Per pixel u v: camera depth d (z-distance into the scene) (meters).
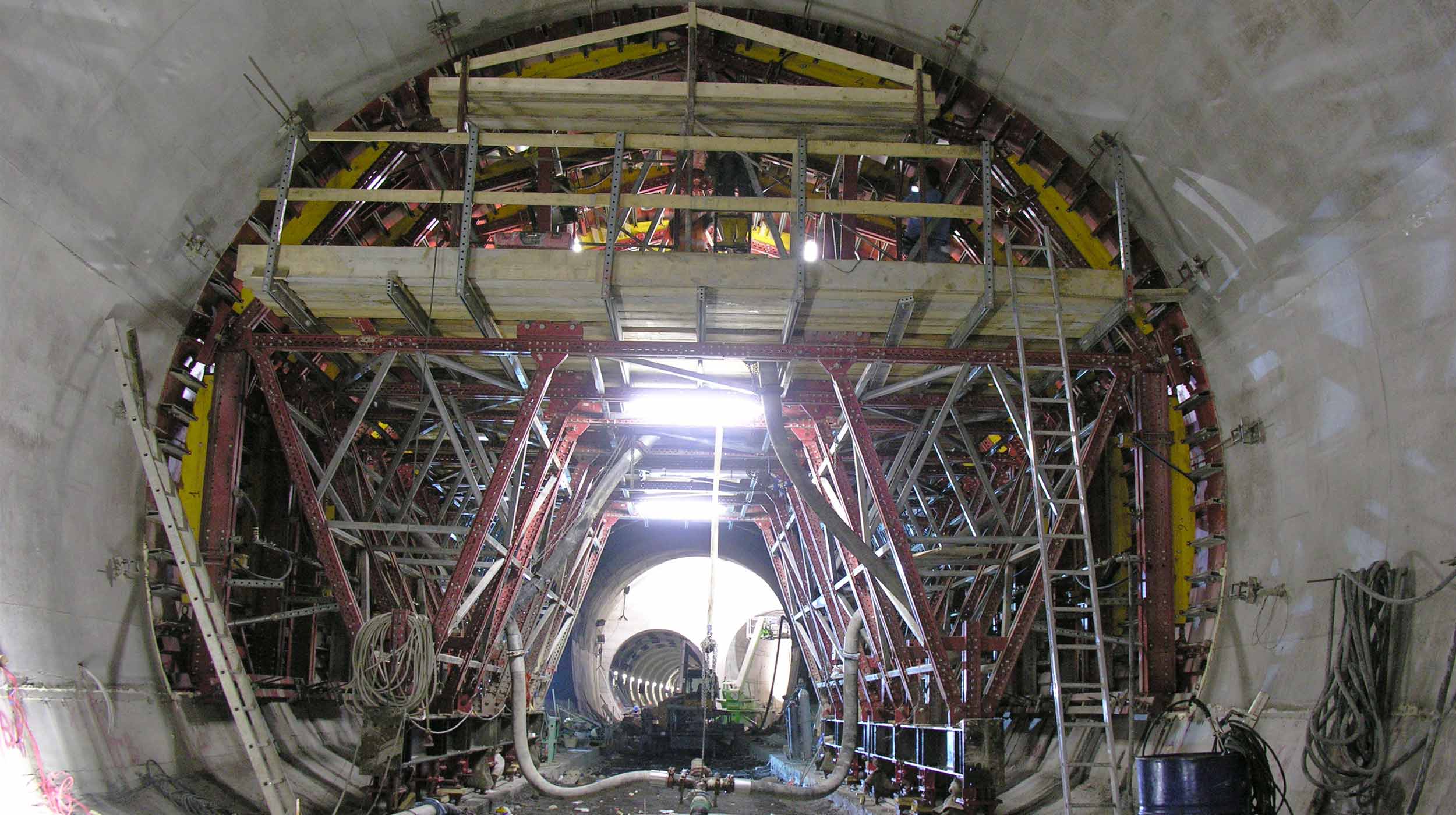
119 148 8.80
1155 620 11.39
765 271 10.21
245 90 9.77
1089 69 10.29
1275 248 9.60
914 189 13.86
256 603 12.84
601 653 40.56
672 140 10.47
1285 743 8.77
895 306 10.77
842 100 10.83
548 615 20.08
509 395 13.53
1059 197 12.02
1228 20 8.52
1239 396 10.82
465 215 10.17
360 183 11.86
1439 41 7.14
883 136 11.43
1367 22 7.50
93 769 8.46
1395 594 7.81
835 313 10.98
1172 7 8.90
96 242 9.04
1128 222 11.48
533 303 10.70
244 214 10.80
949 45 11.30
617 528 32.75
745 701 39.00
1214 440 11.28
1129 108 10.29
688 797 17.69
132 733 9.22
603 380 13.65
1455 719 6.92
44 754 8.01
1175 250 11.02
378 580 15.84
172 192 9.69
